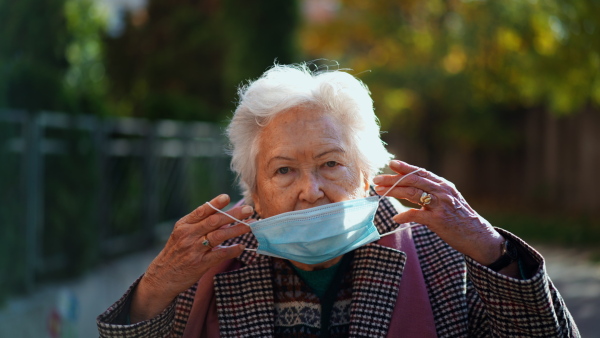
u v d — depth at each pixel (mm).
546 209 16266
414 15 16688
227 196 2035
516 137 16969
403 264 2238
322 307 2287
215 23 19766
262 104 2188
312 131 2145
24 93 6898
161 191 10484
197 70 20219
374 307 2195
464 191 18875
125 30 21078
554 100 13297
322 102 2172
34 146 6512
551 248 10914
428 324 2172
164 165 10484
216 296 2281
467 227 2037
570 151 15812
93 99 8328
